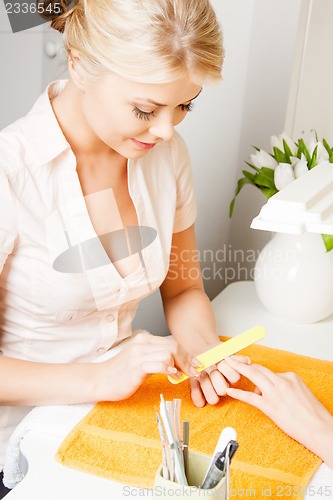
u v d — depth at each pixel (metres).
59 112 0.93
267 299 1.24
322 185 0.81
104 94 0.78
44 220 0.92
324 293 1.19
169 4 0.71
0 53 1.35
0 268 0.92
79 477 0.73
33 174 0.91
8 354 1.02
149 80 0.73
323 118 1.46
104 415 0.84
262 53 1.42
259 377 0.88
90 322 1.02
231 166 1.53
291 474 0.75
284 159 1.21
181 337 1.11
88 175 0.98
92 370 0.89
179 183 1.13
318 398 0.93
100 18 0.74
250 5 1.36
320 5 1.35
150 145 0.84
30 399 0.87
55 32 1.30
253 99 1.47
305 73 1.41
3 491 0.95
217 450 0.64
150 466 0.74
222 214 1.58
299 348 1.14
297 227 0.72
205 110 1.40
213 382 0.90
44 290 0.95
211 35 0.74
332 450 0.78
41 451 0.78
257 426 0.84
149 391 0.91
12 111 1.40
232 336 1.17
